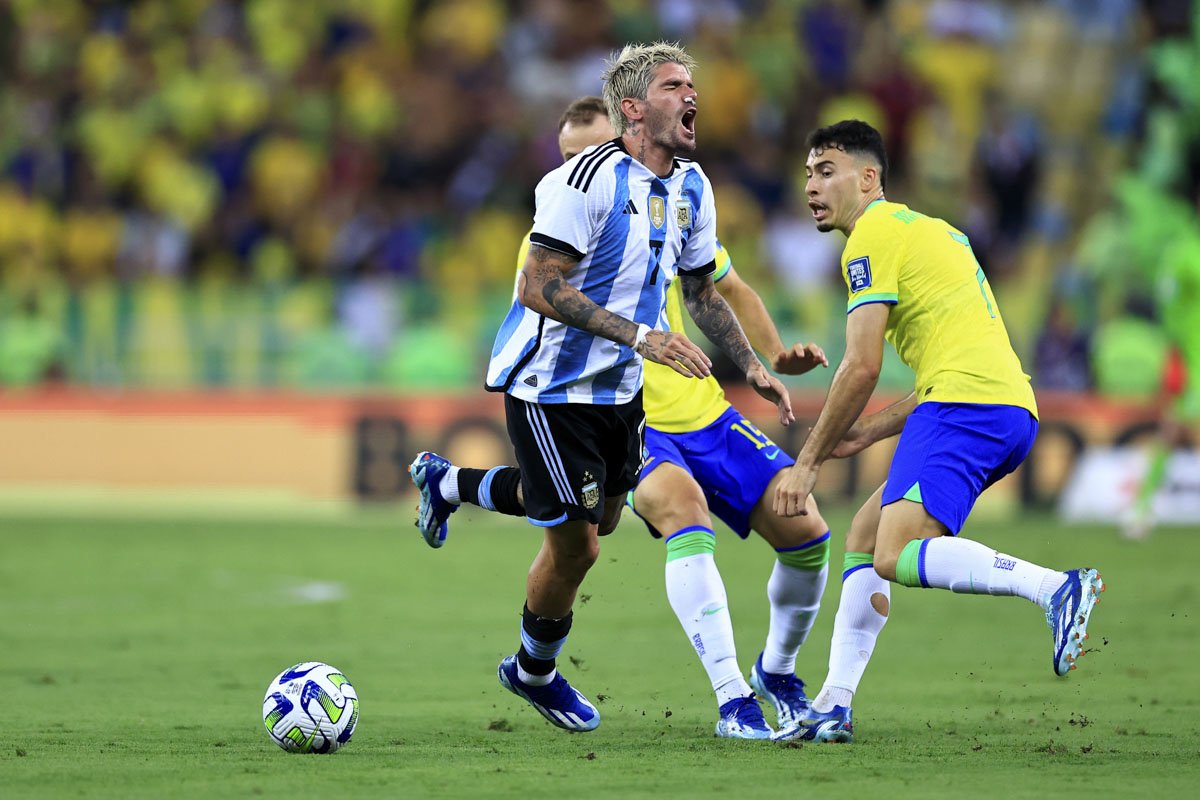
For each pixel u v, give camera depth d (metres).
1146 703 21.70
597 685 24.03
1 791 14.80
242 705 21.48
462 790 14.91
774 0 73.38
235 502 57.88
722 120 67.31
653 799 14.42
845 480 54.41
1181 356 43.84
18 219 68.38
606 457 18.81
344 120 69.56
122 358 58.94
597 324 17.25
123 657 26.55
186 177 68.62
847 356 18.17
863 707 21.45
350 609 33.22
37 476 58.97
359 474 57.34
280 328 58.44
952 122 71.88
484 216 67.25
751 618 31.69
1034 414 18.55
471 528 54.03
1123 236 63.94
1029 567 16.86
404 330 58.16
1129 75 74.38
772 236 65.88
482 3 72.81
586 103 21.16
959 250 18.67
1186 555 41.78
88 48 73.88
